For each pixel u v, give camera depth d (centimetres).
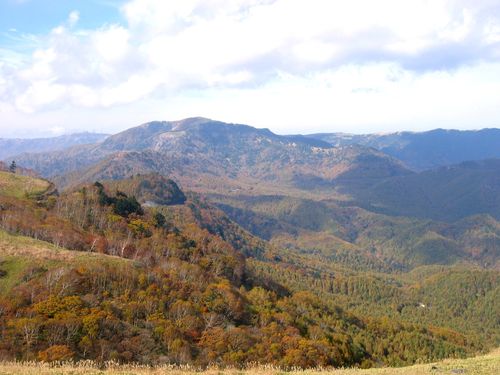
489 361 4259
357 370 3834
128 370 3247
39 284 5469
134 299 5766
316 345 6328
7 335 4359
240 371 3388
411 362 9388
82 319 4797
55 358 4059
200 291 6788
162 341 5047
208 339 5394
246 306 7288
